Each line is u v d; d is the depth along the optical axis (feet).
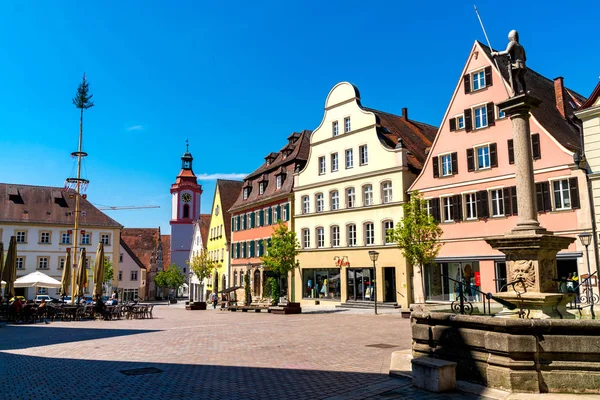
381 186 122.11
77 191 134.82
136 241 345.10
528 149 36.45
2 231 203.10
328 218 136.15
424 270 110.11
